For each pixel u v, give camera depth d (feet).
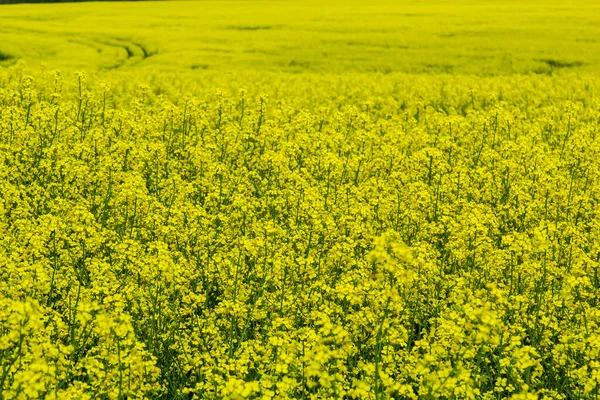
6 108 49.16
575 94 85.25
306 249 31.07
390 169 44.21
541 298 26.12
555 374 23.70
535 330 24.39
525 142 47.03
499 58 125.08
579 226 35.06
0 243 27.81
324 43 143.54
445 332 21.06
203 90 81.15
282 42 144.87
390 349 21.66
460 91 87.97
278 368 18.40
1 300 18.48
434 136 51.80
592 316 24.71
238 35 154.71
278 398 18.10
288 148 43.98
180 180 37.99
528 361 18.99
